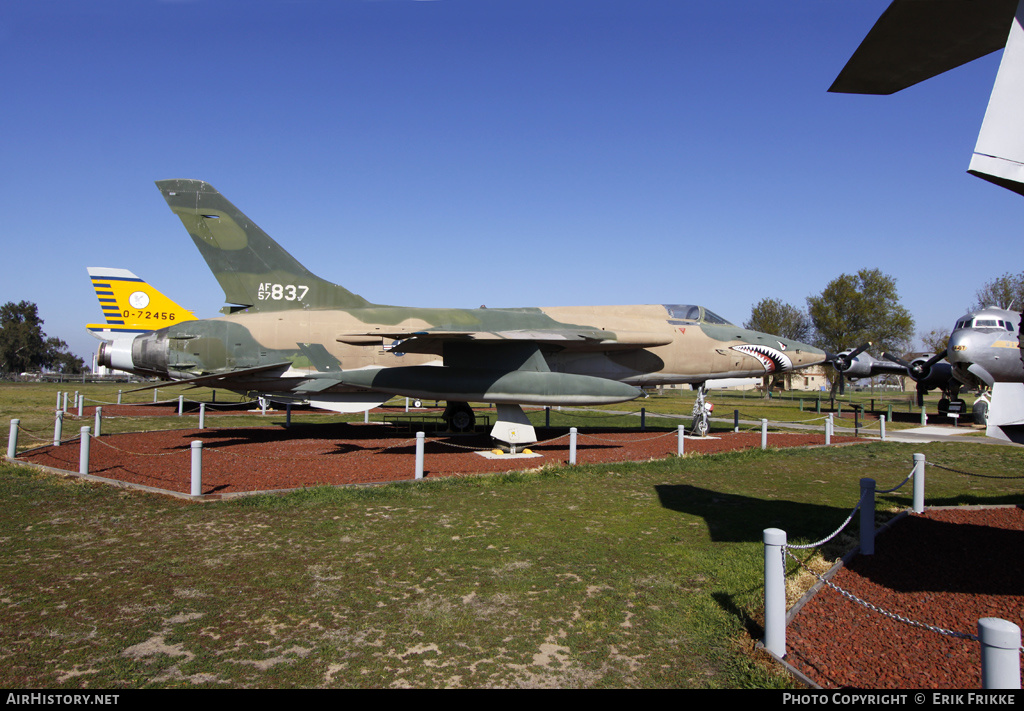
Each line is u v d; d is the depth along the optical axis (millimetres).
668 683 3984
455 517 8219
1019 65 3740
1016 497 9992
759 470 12359
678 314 17609
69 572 6020
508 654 4414
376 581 5836
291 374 15281
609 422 23703
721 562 6371
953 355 15547
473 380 13750
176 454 13195
